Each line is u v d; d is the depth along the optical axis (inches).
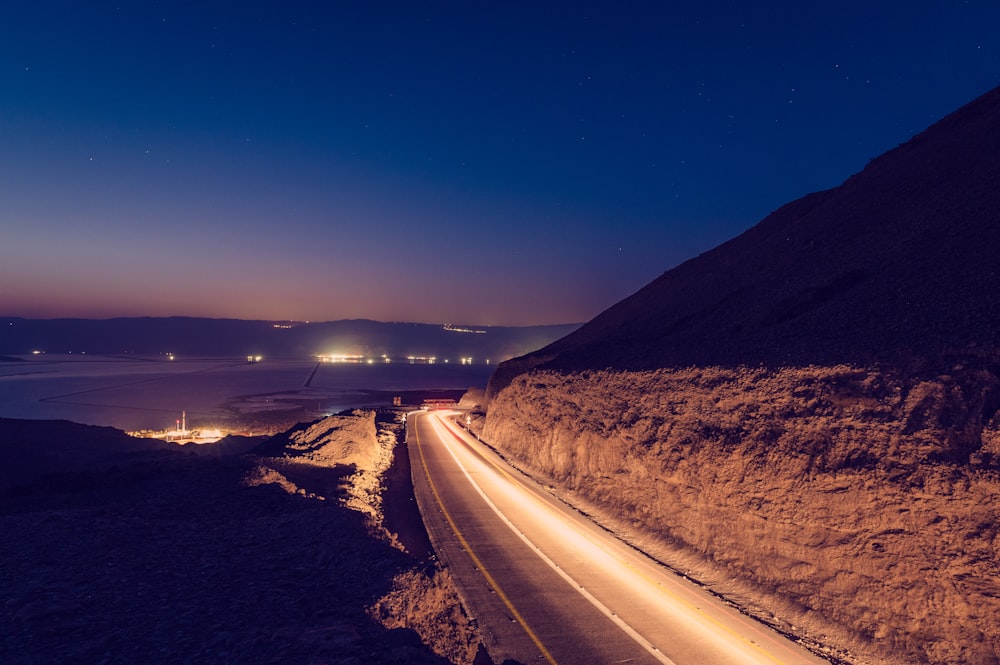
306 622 444.5
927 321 713.6
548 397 1460.4
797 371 735.7
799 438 663.1
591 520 949.2
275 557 610.2
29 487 1069.1
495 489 1204.5
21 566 495.2
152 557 558.6
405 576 590.6
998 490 477.7
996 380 537.0
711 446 770.2
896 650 495.2
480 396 3887.8
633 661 489.1
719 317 1312.7
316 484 1167.6
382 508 1121.4
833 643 521.7
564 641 525.0
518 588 652.1
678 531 801.6
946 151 1416.1
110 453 1953.7
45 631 372.5
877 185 1550.2
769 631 546.9
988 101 1592.0
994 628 458.0
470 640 526.6
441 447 1855.3
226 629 406.9
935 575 499.5
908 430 565.0
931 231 1042.7
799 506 626.2
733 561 688.4
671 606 603.2
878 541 547.2
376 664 379.2
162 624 404.8
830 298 1046.4
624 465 984.3
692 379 912.3
